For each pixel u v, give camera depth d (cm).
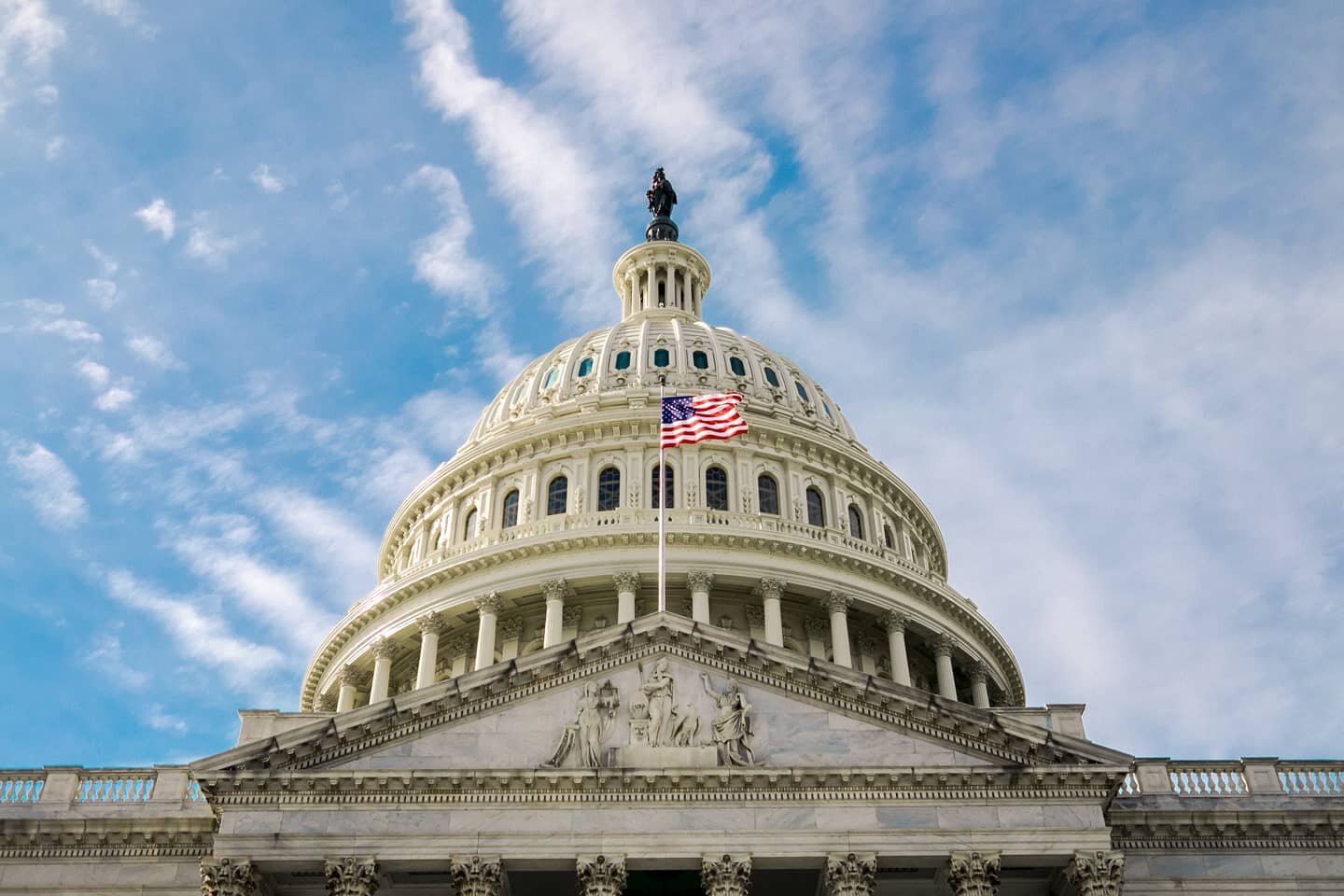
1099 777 4100
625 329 9012
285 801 4050
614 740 4181
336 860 3941
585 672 4322
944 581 8350
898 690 4231
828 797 4078
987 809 4069
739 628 6950
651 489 7569
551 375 8681
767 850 3988
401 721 4194
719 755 4153
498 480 7900
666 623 4362
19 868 4406
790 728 4225
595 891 3909
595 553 6988
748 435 7775
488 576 7081
